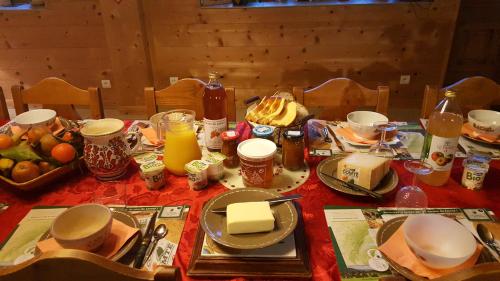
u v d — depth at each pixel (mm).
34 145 1095
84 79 3588
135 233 829
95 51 3436
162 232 870
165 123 1104
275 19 3062
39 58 3518
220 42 3203
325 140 1317
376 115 1382
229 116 1613
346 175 1016
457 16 2932
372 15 2980
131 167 1178
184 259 795
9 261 792
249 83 3367
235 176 1105
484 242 809
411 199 948
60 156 1059
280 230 808
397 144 1283
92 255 556
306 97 1611
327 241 838
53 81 1628
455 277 521
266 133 1171
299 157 1119
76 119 1713
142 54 3199
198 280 750
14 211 963
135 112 3461
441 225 772
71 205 985
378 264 760
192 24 3145
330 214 927
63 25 3334
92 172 1128
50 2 3242
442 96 1521
